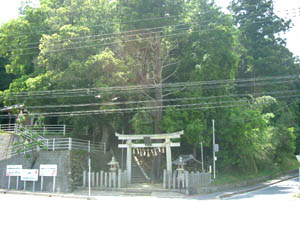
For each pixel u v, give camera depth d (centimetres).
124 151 3341
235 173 3300
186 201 1909
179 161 2530
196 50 2867
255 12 4878
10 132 3222
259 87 4812
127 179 2630
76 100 2856
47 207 1543
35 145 2717
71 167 2502
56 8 3394
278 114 4794
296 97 5119
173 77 3250
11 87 3275
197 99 2847
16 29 3161
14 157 2753
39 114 3034
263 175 3519
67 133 3269
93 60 2552
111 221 1130
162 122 2781
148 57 2975
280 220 1118
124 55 2958
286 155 4341
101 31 2888
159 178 2842
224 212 1338
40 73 3136
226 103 3086
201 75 2838
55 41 2631
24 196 2236
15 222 1110
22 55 3269
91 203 1770
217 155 3231
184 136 2881
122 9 2703
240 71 4953
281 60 4803
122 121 3244
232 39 2831
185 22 2712
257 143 3306
